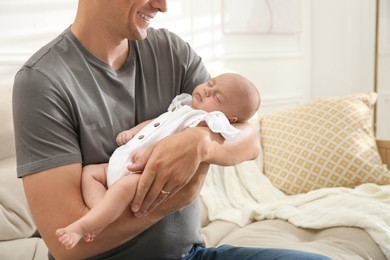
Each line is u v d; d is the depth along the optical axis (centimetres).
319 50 436
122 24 140
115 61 150
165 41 163
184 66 165
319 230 238
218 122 140
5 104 216
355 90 423
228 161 142
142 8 140
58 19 284
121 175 135
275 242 221
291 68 423
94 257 142
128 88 150
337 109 312
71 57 141
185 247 153
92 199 129
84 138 138
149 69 157
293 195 295
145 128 146
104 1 138
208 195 272
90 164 140
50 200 127
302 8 425
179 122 146
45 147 129
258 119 324
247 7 381
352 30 418
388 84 418
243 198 283
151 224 133
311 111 314
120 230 129
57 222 127
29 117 129
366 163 296
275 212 254
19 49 268
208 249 159
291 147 303
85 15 142
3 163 213
